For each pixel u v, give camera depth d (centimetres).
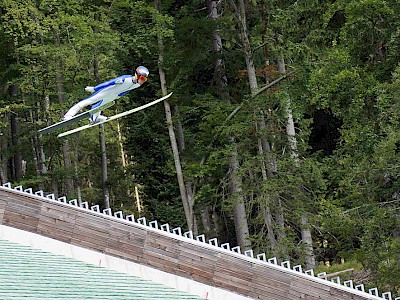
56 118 4256
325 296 1997
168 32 3956
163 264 2020
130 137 4603
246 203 3809
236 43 4194
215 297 1991
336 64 3136
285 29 3559
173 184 4534
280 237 3666
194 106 4319
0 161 4856
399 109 2925
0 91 4869
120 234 2042
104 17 4169
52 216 2058
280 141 3872
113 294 1767
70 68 4491
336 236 3641
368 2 2955
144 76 1898
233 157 3934
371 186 3059
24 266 1841
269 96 3888
